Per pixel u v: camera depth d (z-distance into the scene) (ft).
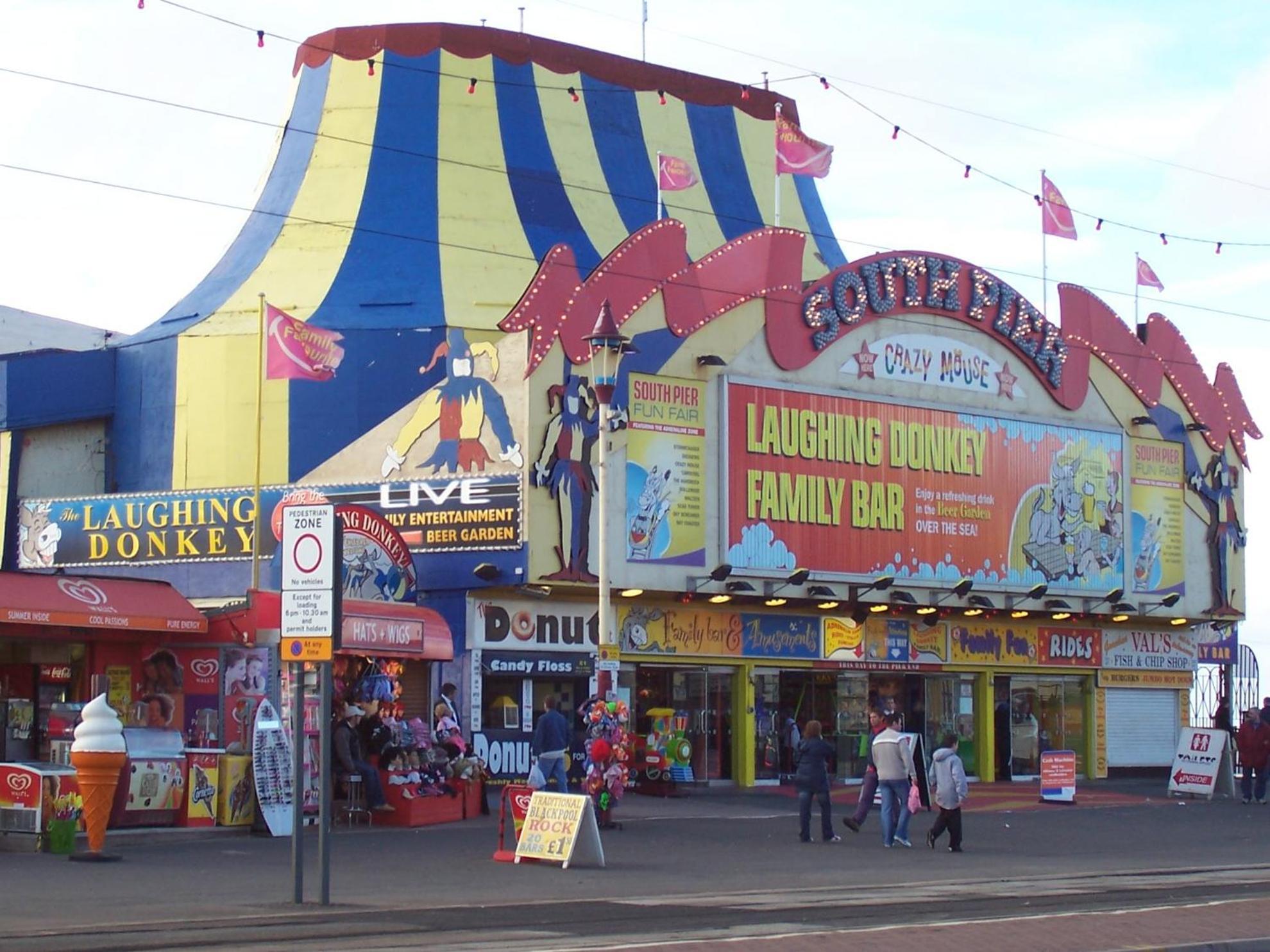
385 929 50.39
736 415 126.21
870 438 135.03
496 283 134.72
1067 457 149.69
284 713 90.63
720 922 53.67
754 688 131.34
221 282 142.00
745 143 164.96
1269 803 127.24
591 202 147.64
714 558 124.77
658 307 122.62
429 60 147.43
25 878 64.49
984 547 142.41
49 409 137.39
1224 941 50.29
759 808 111.96
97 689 87.92
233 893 60.85
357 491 121.29
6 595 83.35
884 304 136.77
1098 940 49.62
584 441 117.19
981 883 70.08
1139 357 156.56
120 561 128.77
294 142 149.28
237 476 130.72
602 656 95.96
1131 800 128.98
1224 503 163.63
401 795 90.99
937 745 143.64
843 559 132.36
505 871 71.15
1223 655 165.27
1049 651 151.64
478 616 115.96
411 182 142.10
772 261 129.90
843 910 57.98
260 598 91.35
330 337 113.80
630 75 157.28
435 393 119.75
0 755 97.14
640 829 95.71
